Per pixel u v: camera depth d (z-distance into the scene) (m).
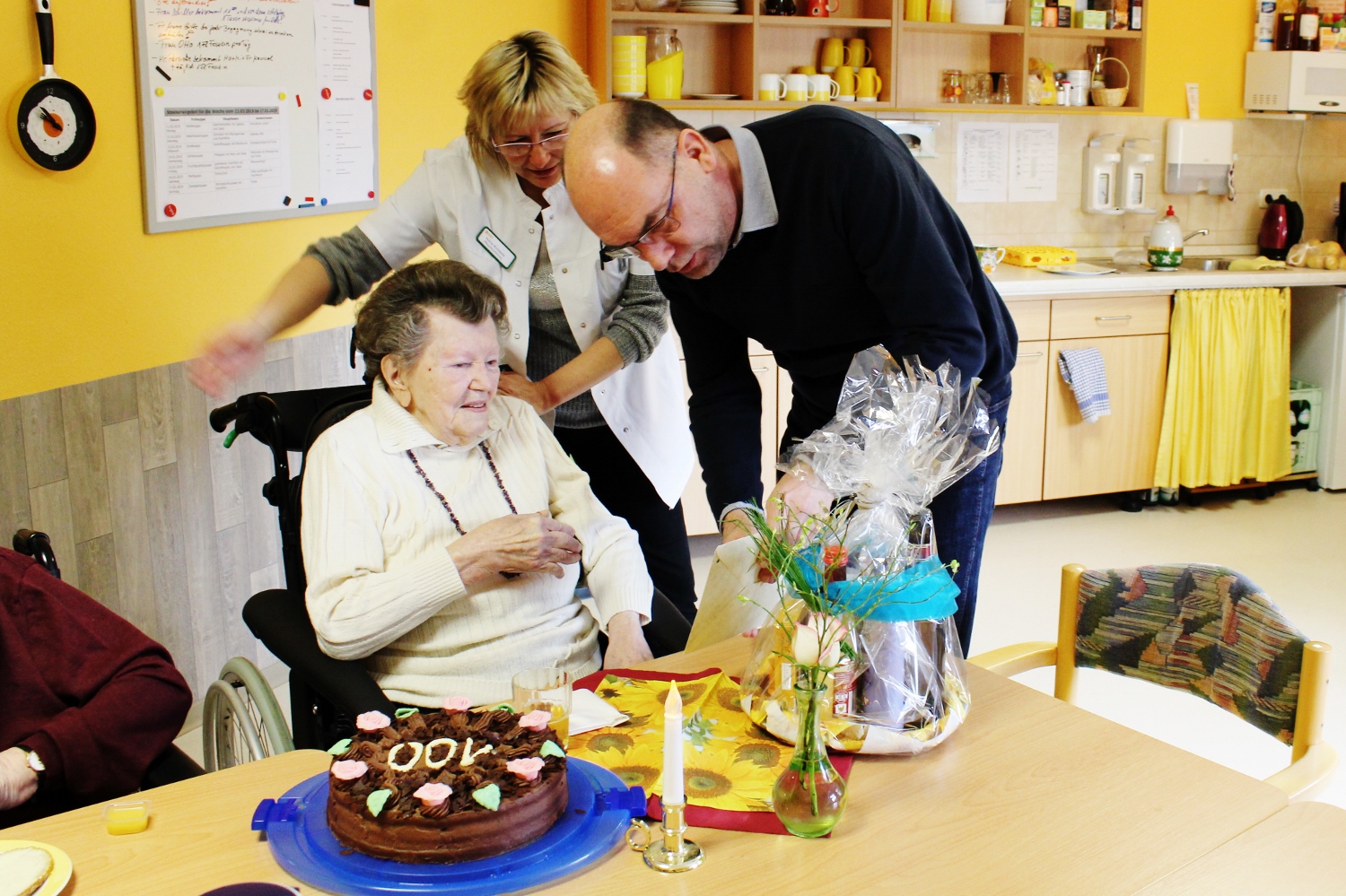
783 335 1.94
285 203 3.12
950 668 1.39
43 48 2.45
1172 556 4.29
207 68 2.84
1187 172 5.14
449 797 1.12
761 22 4.28
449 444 1.86
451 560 1.73
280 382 3.19
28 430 2.51
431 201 2.38
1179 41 5.07
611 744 1.39
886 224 1.71
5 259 2.45
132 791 1.69
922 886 1.09
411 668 1.81
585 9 4.32
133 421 2.76
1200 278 4.60
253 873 1.12
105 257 2.66
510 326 2.38
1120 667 1.78
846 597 1.30
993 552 4.35
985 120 4.91
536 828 1.14
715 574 1.59
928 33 4.71
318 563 1.76
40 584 1.75
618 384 2.52
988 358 1.95
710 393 2.07
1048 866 1.12
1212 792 1.26
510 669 1.82
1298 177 5.35
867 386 1.48
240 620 3.16
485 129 2.19
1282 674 1.54
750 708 1.42
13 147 2.44
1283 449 4.92
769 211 1.74
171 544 2.90
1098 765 1.32
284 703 3.18
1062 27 4.70
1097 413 4.53
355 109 3.32
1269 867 1.12
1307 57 4.95
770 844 1.17
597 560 1.97
